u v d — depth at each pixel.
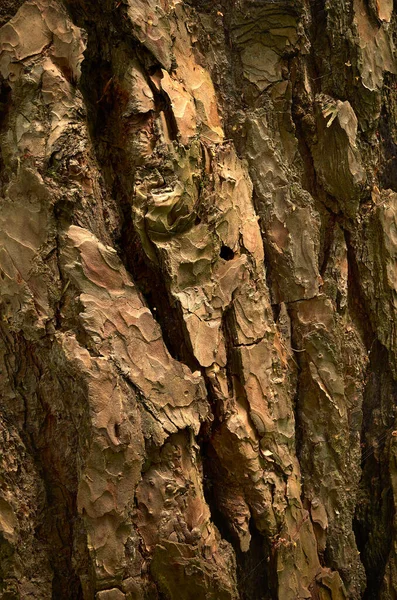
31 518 0.77
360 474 0.88
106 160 0.80
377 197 0.89
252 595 0.82
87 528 0.74
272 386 0.82
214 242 0.79
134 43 0.79
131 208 0.78
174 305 0.78
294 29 0.84
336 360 0.85
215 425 0.80
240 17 0.84
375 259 0.88
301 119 0.86
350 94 0.87
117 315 0.76
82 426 0.75
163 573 0.76
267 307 0.82
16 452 0.77
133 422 0.75
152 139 0.78
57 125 0.77
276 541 0.81
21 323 0.76
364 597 0.88
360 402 0.88
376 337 0.89
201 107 0.82
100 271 0.76
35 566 0.77
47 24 0.78
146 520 0.76
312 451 0.85
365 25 0.87
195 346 0.78
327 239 0.87
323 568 0.85
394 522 0.87
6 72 0.78
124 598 0.75
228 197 0.80
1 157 0.78
